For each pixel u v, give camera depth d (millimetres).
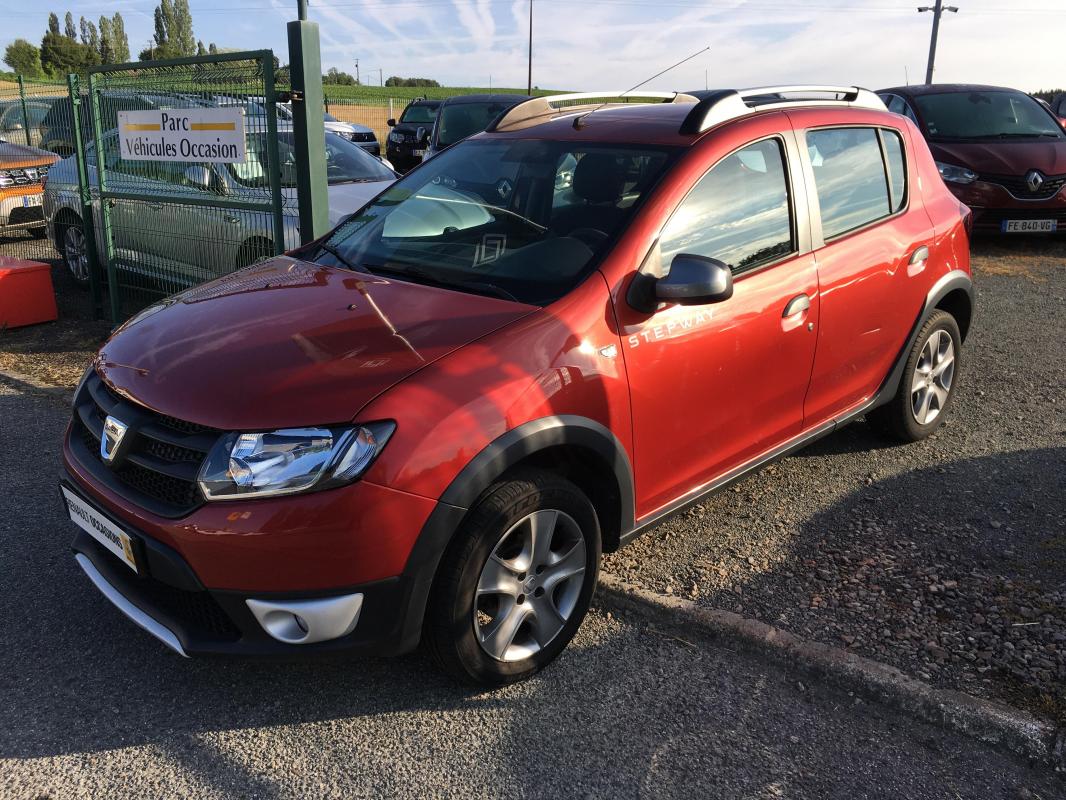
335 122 19609
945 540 3686
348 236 3713
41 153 9367
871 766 2508
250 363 2594
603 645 3045
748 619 3070
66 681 2828
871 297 3910
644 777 2463
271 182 5383
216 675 2879
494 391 2531
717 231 3227
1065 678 2781
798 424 3752
